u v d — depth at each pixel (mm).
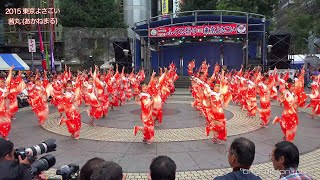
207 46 30484
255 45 30141
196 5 32969
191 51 30891
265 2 31875
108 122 10000
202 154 6441
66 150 6828
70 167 2910
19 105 14258
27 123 10242
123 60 25297
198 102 10906
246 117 10867
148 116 7109
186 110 12547
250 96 10344
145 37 29031
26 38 35344
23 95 14484
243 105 11984
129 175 5254
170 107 13477
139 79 17766
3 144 2490
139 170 5488
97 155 6418
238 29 22719
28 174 2268
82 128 9109
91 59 32781
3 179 2078
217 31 22906
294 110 7098
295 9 50344
